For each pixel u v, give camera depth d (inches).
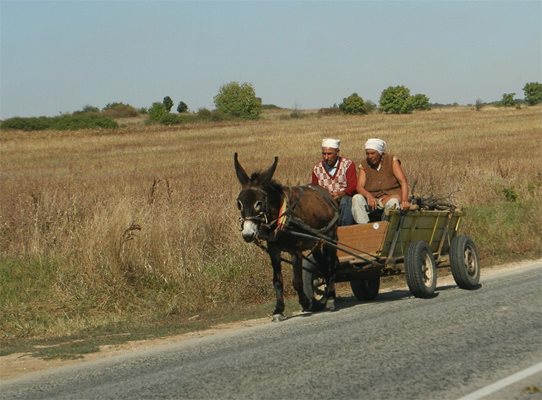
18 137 3442.4
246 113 5595.5
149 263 593.6
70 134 3641.7
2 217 776.3
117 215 611.8
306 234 485.1
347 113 6264.8
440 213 569.3
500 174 1167.0
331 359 363.9
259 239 476.7
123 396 322.0
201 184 1059.9
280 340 420.5
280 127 3769.7
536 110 4955.7
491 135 2760.8
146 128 4045.3
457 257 567.5
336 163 556.7
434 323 438.3
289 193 489.7
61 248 637.3
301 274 503.8
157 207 706.2
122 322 530.9
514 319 439.5
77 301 559.8
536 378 320.8
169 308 559.8
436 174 1098.7
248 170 1558.8
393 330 425.1
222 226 696.4
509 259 759.1
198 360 385.4
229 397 310.8
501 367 338.6
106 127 4421.8
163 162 2091.5
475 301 508.1
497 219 858.8
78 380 361.4
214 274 609.3
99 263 578.9
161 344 446.3
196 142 2938.0
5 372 392.5
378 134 2999.5
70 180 1439.5
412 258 530.3
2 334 500.4
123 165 2017.7
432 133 2955.2
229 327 493.0
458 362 349.1
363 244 522.6
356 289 578.2
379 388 312.7
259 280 618.2
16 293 569.3
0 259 645.3
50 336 496.4
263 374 343.0
